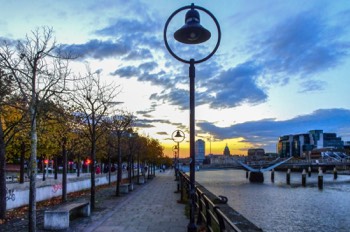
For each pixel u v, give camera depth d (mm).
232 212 11438
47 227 12578
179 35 9156
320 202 54406
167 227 13211
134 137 42000
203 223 12422
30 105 10820
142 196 25281
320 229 32375
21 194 18969
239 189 79188
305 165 160375
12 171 62781
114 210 17750
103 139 31000
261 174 109125
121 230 12625
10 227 13250
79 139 24766
